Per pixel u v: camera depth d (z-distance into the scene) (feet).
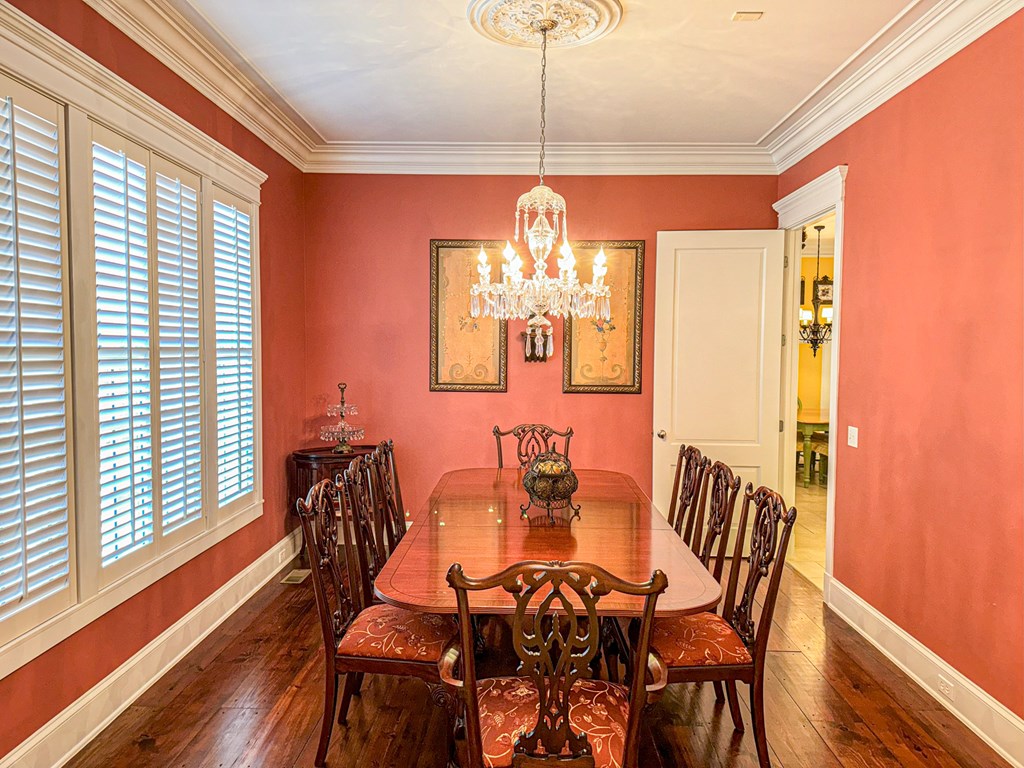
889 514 10.16
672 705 8.68
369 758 7.47
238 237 11.51
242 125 11.88
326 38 9.44
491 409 15.49
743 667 7.06
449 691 6.65
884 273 10.37
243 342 11.82
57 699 7.20
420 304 15.37
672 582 6.73
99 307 7.82
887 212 10.30
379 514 9.61
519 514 9.34
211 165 10.46
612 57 10.00
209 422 10.52
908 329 9.69
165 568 9.20
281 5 8.52
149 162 8.79
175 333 9.48
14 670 6.51
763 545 7.28
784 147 14.14
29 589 6.68
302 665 9.59
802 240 14.92
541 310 9.64
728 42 9.46
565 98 11.71
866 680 9.36
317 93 11.56
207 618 10.60
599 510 9.57
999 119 7.80
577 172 15.10
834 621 11.44
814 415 24.67
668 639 7.29
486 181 15.20
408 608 6.15
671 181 15.12
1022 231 7.43
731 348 14.74
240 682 9.09
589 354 15.39
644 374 15.37
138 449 8.55
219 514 10.88
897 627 9.88
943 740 7.91
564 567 5.00
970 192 8.32
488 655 10.01
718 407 14.80
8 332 6.40
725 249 14.64
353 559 8.29
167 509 9.32
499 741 5.68
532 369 15.42
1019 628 7.43
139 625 8.75
